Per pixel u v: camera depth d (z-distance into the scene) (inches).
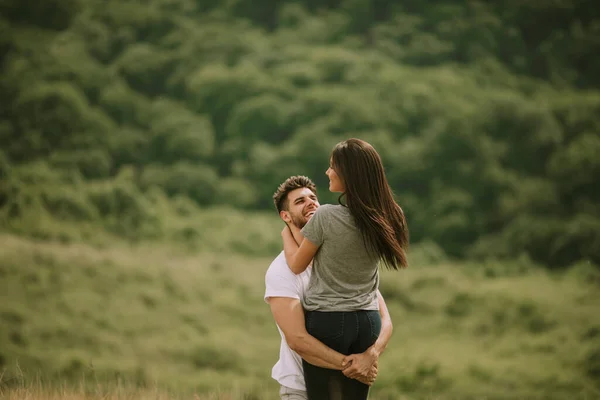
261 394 353.7
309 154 2790.4
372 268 149.5
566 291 1486.2
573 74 3540.8
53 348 999.6
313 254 148.4
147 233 2082.9
